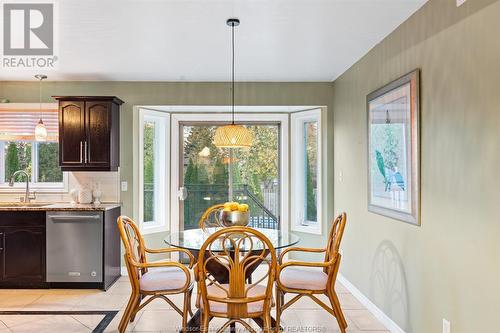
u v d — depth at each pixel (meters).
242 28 3.00
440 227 2.35
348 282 4.12
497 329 1.86
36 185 4.72
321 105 4.76
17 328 3.08
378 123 3.28
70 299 3.78
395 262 2.97
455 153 2.19
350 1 2.52
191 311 3.13
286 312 3.43
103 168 4.36
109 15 2.73
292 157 5.19
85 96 4.34
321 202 4.81
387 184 3.09
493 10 1.87
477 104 2.00
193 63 3.94
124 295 3.90
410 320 2.72
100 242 4.04
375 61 3.40
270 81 4.73
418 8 2.61
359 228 3.81
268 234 3.35
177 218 5.21
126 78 4.55
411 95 2.68
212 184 5.32
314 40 3.28
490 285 1.91
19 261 4.04
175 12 2.69
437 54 2.38
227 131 3.17
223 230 2.31
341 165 4.41
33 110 4.60
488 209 1.92
